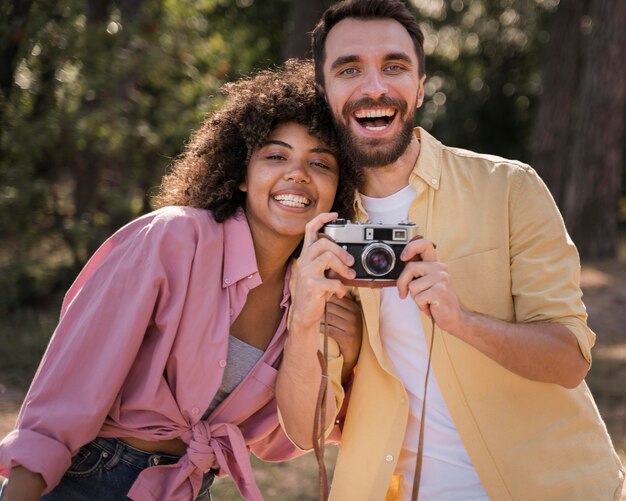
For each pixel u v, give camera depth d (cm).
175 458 264
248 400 268
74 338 247
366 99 260
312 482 534
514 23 2216
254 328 275
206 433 259
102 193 963
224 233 270
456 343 253
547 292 249
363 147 263
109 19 955
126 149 946
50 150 934
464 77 2384
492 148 2444
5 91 850
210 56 1055
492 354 238
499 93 2380
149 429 257
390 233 241
